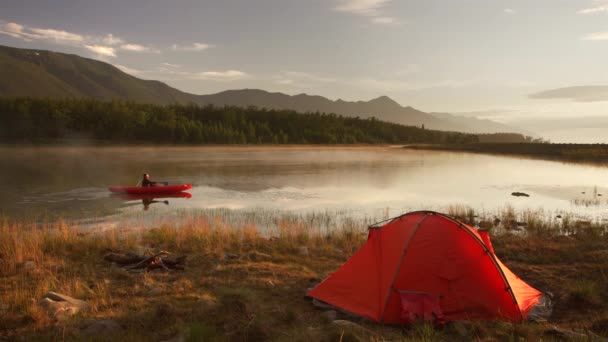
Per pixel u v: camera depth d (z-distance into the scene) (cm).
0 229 1252
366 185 2920
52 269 843
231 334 536
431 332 555
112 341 517
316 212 1858
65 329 543
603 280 791
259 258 981
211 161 5234
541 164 4981
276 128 13562
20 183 2767
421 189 2722
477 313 626
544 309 663
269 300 699
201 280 797
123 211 1847
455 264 640
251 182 3050
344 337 523
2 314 592
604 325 576
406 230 680
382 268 660
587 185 2991
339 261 1002
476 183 3097
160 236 1175
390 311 623
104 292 702
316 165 4750
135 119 10738
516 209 1956
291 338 532
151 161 5116
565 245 1070
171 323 579
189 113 13200
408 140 15350
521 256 988
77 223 1541
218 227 1307
